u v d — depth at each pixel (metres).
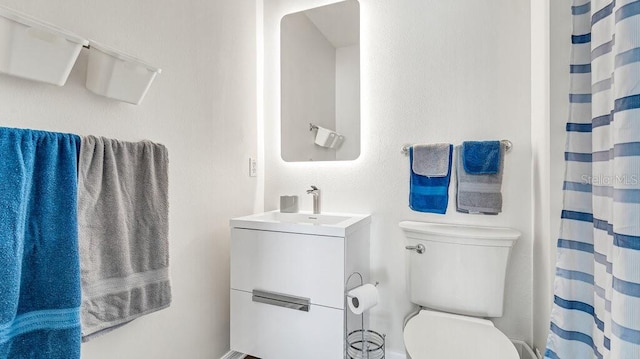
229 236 1.76
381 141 1.80
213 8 1.67
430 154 1.60
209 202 1.63
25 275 0.86
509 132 1.56
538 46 1.41
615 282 0.68
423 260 1.56
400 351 1.74
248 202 1.92
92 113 1.09
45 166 0.90
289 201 1.88
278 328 1.49
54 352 0.87
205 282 1.60
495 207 1.51
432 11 1.70
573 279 0.96
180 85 1.46
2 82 0.87
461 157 1.56
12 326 0.83
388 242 1.78
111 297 1.07
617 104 0.68
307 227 1.43
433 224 1.65
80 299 0.92
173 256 1.42
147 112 1.29
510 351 1.20
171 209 1.41
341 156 1.88
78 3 1.05
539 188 1.39
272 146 2.04
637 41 0.64
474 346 1.23
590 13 0.95
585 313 0.94
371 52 1.82
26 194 0.85
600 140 0.85
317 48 1.94
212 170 1.65
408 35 1.75
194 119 1.54
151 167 1.21
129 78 1.08
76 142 0.98
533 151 1.50
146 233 1.19
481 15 1.62
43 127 0.96
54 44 0.86
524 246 1.54
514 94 1.56
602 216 0.84
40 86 0.95
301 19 1.98
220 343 1.70
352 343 1.57
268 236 1.51
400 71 1.76
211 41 1.65
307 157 1.96
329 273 1.40
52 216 0.90
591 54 0.90
